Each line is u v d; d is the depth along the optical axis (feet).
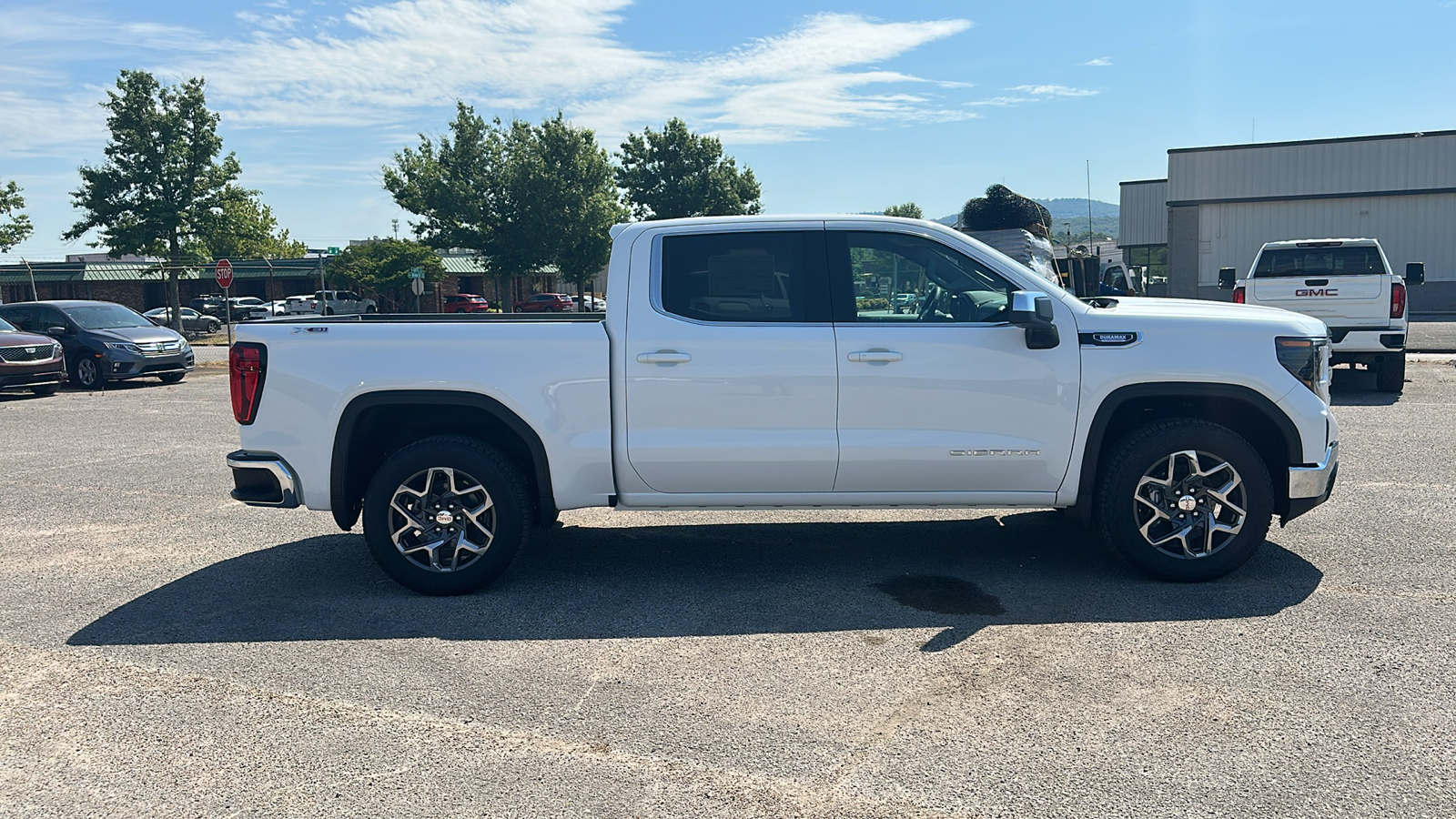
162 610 17.97
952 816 10.60
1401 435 33.40
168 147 136.15
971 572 19.24
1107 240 153.69
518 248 162.81
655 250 18.30
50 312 64.64
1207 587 17.92
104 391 61.21
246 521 25.05
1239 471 17.67
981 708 13.17
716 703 13.56
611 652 15.48
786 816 10.66
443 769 11.84
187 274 150.41
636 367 17.97
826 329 17.94
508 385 18.07
